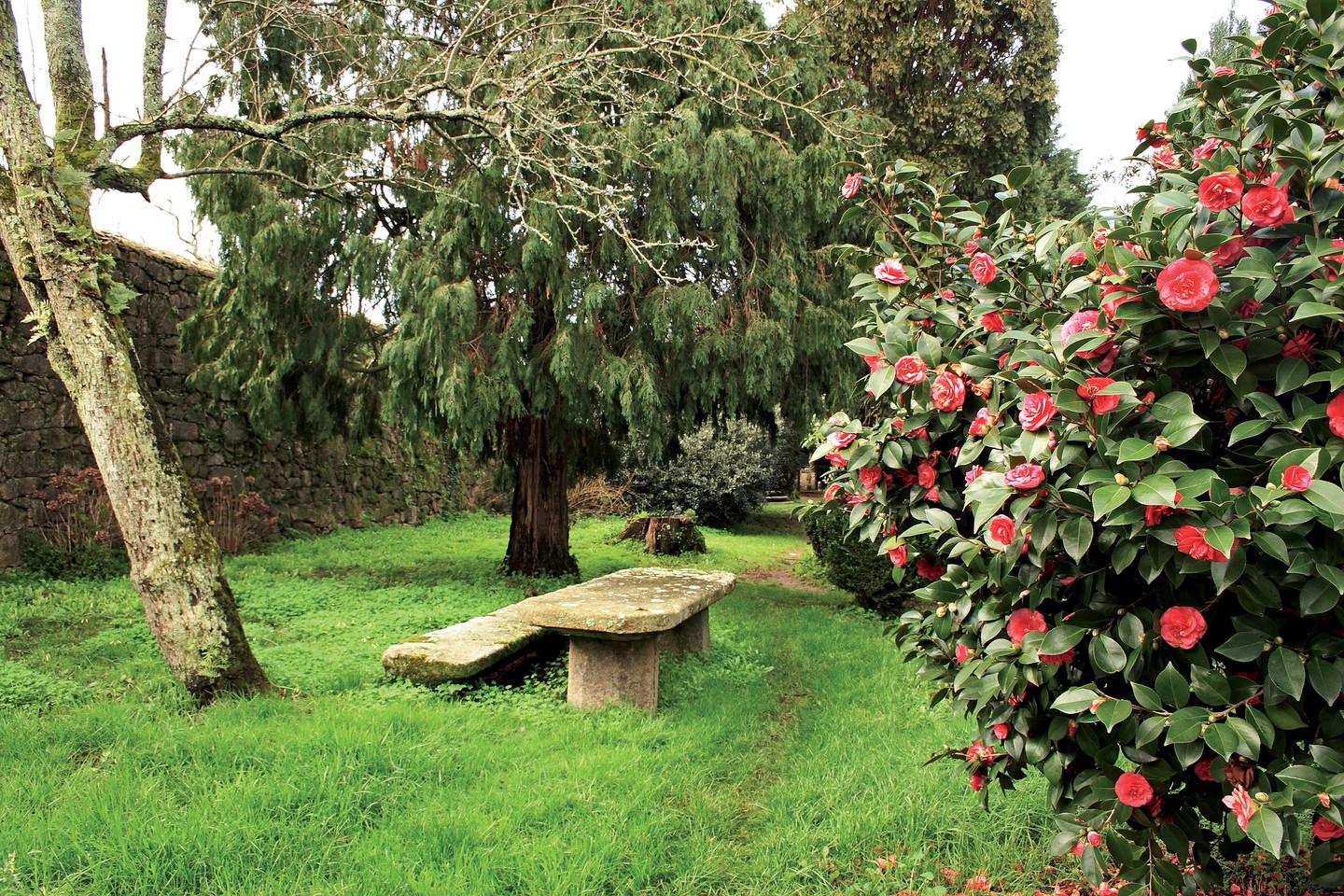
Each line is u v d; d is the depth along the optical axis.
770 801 3.23
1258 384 1.65
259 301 6.42
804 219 6.91
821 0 10.84
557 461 8.20
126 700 3.85
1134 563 1.78
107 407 3.79
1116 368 1.70
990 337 2.10
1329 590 1.47
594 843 2.65
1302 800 1.50
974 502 1.80
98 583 6.67
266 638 5.28
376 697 4.07
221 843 2.47
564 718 3.94
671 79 6.45
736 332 6.59
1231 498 1.44
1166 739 1.54
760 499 15.92
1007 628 1.92
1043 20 12.53
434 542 11.04
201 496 9.02
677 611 4.26
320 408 7.11
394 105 5.80
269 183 6.50
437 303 5.75
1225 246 1.67
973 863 2.71
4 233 3.85
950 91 12.93
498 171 6.01
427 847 2.57
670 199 6.41
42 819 2.58
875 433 2.33
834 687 4.85
